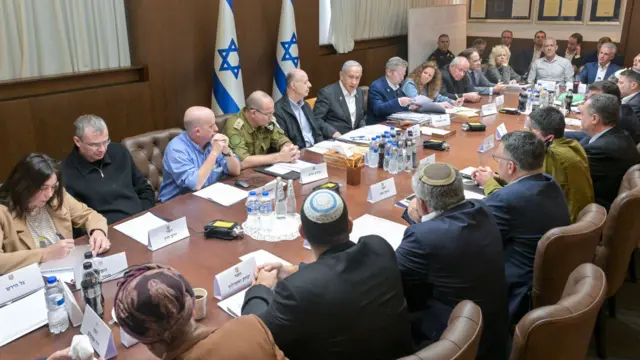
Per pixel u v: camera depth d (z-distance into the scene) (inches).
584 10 267.0
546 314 51.0
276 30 195.5
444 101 187.0
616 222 86.3
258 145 127.2
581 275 57.8
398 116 158.4
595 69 231.6
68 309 57.0
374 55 253.6
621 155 112.0
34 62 135.6
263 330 41.5
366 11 245.3
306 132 149.1
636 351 97.1
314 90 218.4
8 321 57.7
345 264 49.9
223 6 163.9
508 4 287.0
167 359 38.1
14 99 129.8
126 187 103.7
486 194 94.2
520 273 77.6
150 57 156.9
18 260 69.0
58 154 139.6
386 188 95.5
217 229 78.6
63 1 138.2
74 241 78.9
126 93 153.0
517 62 293.3
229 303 61.4
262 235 79.7
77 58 144.0
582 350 56.2
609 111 113.3
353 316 48.2
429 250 60.8
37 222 79.0
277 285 50.0
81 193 98.3
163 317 36.5
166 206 92.0
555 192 78.3
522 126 152.0
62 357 45.7
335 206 53.7
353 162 101.7
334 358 48.2
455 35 283.4
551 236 69.8
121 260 68.4
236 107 170.7
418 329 63.2
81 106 142.6
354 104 165.2
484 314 62.9
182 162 107.2
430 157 111.9
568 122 162.1
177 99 167.8
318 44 214.7
